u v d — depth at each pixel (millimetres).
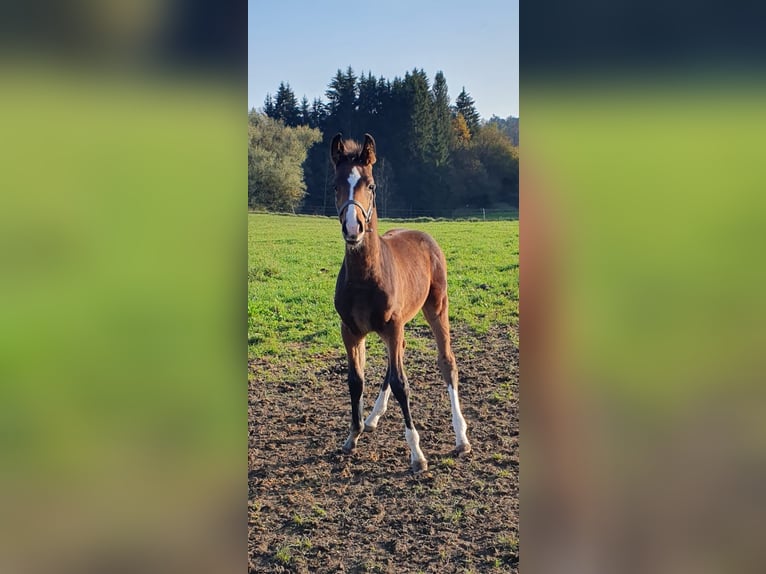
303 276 11641
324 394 6070
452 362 5164
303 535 3625
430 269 5242
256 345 7512
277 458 4695
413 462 4473
